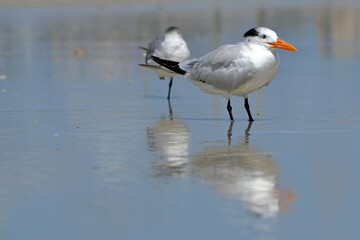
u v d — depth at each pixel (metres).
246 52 13.73
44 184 9.31
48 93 18.52
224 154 11.16
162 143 12.16
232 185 9.16
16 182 9.43
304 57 25.83
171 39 18.06
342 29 36.44
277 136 12.70
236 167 10.22
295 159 10.70
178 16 46.19
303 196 8.62
